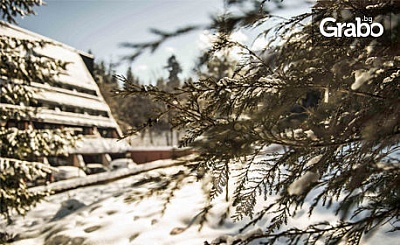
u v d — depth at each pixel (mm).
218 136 1254
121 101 31500
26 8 6145
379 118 1311
